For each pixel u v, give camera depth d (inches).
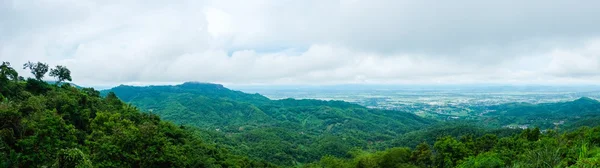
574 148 1439.5
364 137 5999.0
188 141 2351.1
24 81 2288.4
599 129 1716.3
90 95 2524.6
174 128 2458.2
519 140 2052.2
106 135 1448.1
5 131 1002.7
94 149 1220.5
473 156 1829.5
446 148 2048.5
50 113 1337.4
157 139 1444.4
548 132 2156.7
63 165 956.0
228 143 4298.7
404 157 2135.8
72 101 1830.7
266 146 4303.6
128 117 2171.5
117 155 1211.9
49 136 1079.0
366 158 2182.6
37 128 1085.1
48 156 1007.6
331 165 2544.3
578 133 1913.1
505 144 2039.9
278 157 3870.6
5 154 929.5
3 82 1845.5
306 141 5418.3
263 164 3014.3
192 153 2007.9
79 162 973.8
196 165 1871.3
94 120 1731.1
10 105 1225.4
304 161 3983.8
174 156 1449.3
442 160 2039.9
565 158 1285.7
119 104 2576.3
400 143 4500.5
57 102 1759.4
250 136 5162.4
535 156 1371.8
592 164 981.8
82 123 1749.5
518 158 1608.0
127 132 1348.4
